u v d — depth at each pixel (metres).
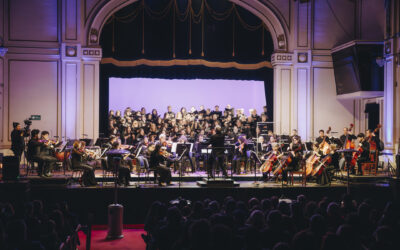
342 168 11.30
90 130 14.37
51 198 9.39
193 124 15.20
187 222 4.39
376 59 13.70
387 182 10.74
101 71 15.05
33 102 14.09
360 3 15.37
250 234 4.18
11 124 13.95
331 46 15.54
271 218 4.89
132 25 15.09
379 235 4.37
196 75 15.67
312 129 15.38
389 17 13.35
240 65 15.76
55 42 14.22
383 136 13.73
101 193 9.49
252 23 15.70
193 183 10.68
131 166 12.26
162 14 15.22
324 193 10.22
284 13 15.37
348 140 11.71
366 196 10.25
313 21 15.44
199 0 15.38
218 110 16.78
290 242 4.32
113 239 7.92
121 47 15.04
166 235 4.66
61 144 10.41
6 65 13.94
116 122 15.11
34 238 4.66
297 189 10.11
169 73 15.56
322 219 4.67
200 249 3.76
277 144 10.92
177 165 12.80
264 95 17.62
